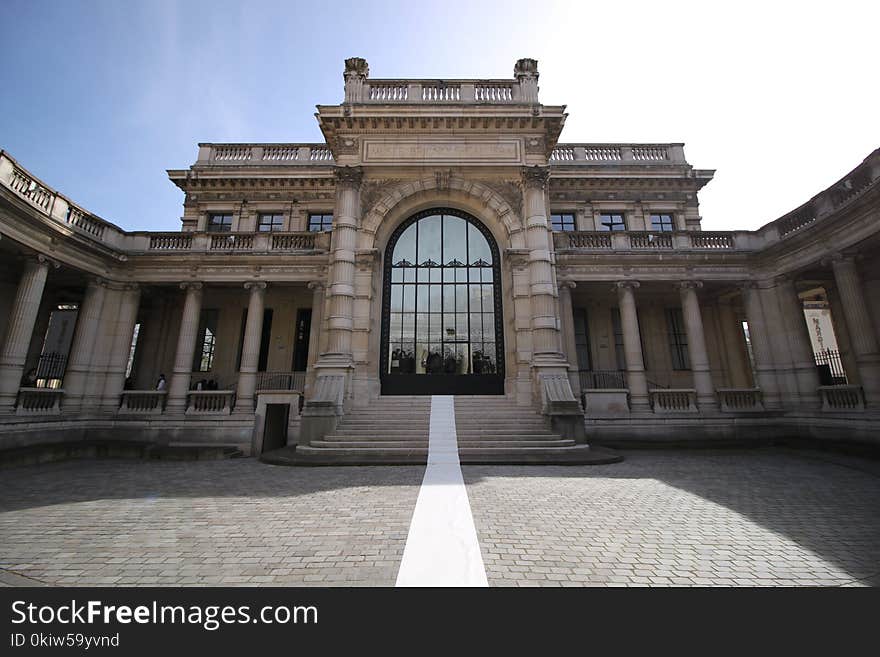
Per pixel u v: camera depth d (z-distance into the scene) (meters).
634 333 16.86
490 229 17.52
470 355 16.50
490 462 10.51
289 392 15.72
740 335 19.91
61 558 4.53
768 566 4.31
